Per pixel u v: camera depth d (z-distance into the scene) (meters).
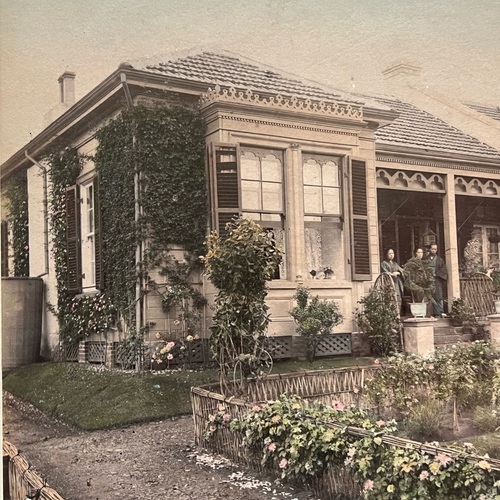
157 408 7.54
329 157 10.21
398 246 11.44
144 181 9.25
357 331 9.99
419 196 11.52
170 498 4.76
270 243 6.84
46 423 7.88
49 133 10.91
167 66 9.26
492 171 11.55
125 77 8.97
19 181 12.24
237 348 6.72
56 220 11.38
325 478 4.60
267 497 4.69
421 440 5.54
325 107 10.01
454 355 6.52
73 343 10.80
